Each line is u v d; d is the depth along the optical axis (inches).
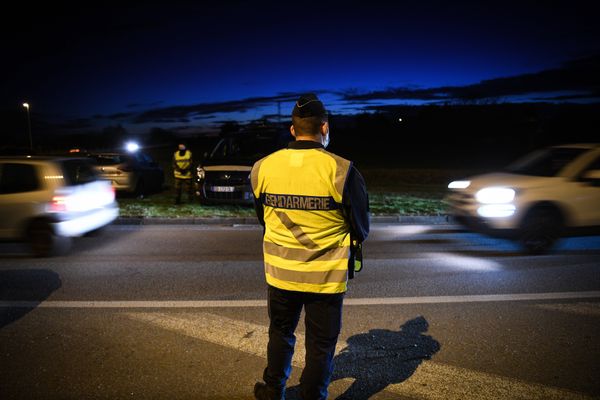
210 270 223.3
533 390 114.4
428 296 184.7
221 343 141.5
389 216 363.3
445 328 152.5
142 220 356.2
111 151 498.0
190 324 156.1
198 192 414.0
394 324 156.1
